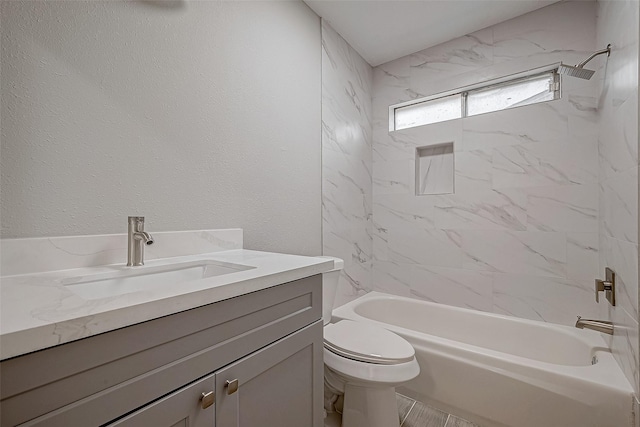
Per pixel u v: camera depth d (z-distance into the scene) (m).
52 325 0.44
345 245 2.14
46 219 0.84
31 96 0.81
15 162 0.79
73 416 0.46
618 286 1.25
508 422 1.29
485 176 1.99
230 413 0.70
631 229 1.07
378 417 1.24
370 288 2.42
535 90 1.92
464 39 2.10
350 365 1.23
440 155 2.26
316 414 0.99
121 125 1.00
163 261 1.04
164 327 0.58
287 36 1.67
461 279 2.08
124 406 0.52
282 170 1.63
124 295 0.58
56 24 0.86
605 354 1.34
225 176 1.33
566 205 1.74
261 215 1.51
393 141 2.39
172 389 0.59
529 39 1.87
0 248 0.75
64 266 0.85
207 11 1.27
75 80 0.89
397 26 2.01
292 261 1.03
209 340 0.66
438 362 1.47
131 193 1.02
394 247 2.37
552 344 1.65
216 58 1.30
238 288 0.71
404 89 2.36
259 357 0.78
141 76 1.05
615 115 1.29
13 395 0.41
